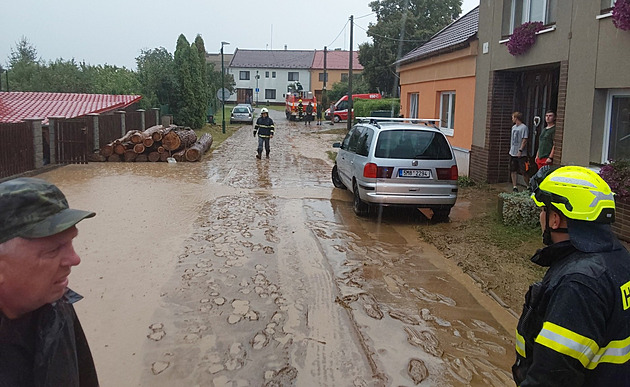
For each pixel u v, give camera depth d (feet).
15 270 5.51
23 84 104.22
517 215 27.66
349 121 108.99
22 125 46.21
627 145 27.27
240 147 75.31
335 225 29.45
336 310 17.54
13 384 5.58
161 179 44.83
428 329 16.29
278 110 207.21
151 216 30.50
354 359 14.32
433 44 58.23
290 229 28.14
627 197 24.06
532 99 39.58
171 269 21.18
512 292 19.19
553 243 7.48
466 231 27.63
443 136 30.09
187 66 103.24
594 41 28.27
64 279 5.98
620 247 7.12
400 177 29.30
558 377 6.49
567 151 30.83
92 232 26.71
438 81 53.06
